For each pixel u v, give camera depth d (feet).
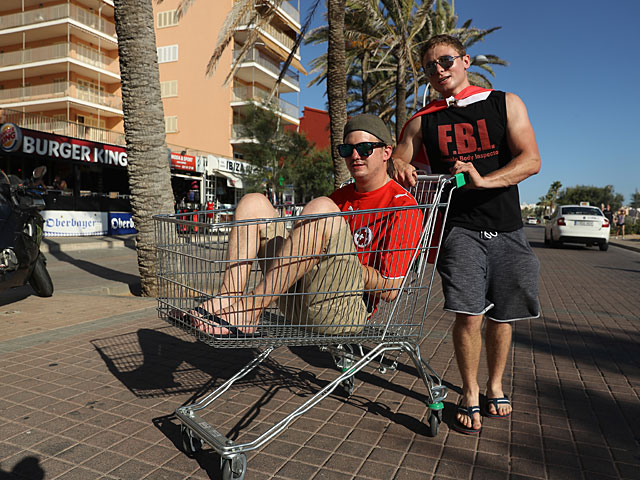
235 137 108.78
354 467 7.32
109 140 91.56
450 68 8.59
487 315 9.01
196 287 7.38
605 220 55.88
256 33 33.78
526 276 8.42
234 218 7.52
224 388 8.30
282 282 7.16
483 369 12.17
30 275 18.97
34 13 100.48
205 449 7.88
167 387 10.53
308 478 7.00
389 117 92.27
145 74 20.31
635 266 39.93
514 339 15.38
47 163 73.26
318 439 8.24
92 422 8.77
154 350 13.21
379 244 7.96
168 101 113.91
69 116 100.89
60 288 23.77
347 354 10.06
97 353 12.89
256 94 107.96
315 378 11.32
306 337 7.43
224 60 108.58
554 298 23.43
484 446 8.07
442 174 8.53
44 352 12.91
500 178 7.89
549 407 9.82
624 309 20.85
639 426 8.95
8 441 7.99
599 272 34.81
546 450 7.95
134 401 9.74
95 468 7.20
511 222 8.43
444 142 8.71
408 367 12.20
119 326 15.80
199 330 6.97
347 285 7.34
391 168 8.71
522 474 7.19
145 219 21.09
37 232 18.80
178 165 84.48
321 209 7.34
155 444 7.99
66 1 101.40
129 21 19.86
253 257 7.24
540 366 12.55
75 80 105.09
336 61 33.91
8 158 69.36
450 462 7.52
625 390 10.83
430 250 8.78
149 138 20.71
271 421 8.91
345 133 8.58
